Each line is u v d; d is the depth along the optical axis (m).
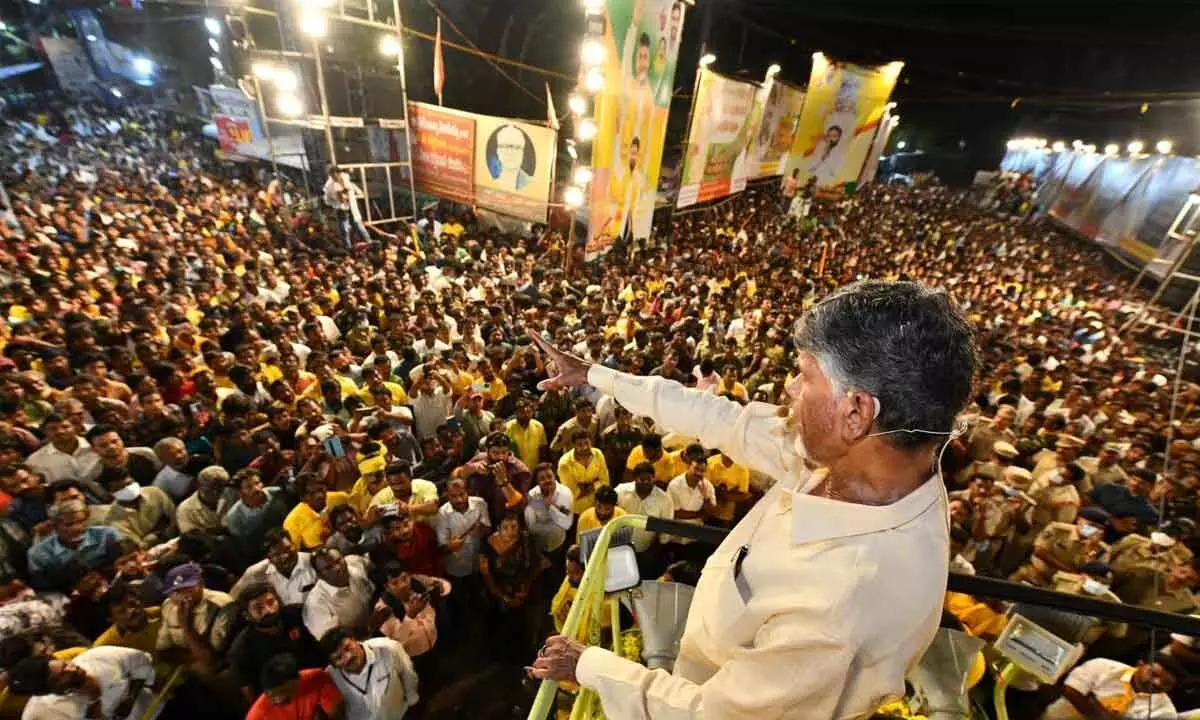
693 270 13.50
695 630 1.24
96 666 3.37
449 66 21.27
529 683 4.24
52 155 20.31
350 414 6.32
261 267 10.09
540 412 6.82
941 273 16.95
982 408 8.22
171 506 4.95
